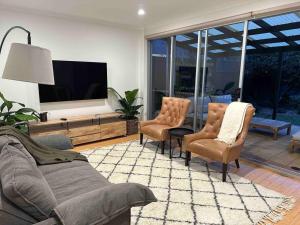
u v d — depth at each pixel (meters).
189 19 4.05
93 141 4.16
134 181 2.65
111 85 4.85
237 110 2.96
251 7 3.12
